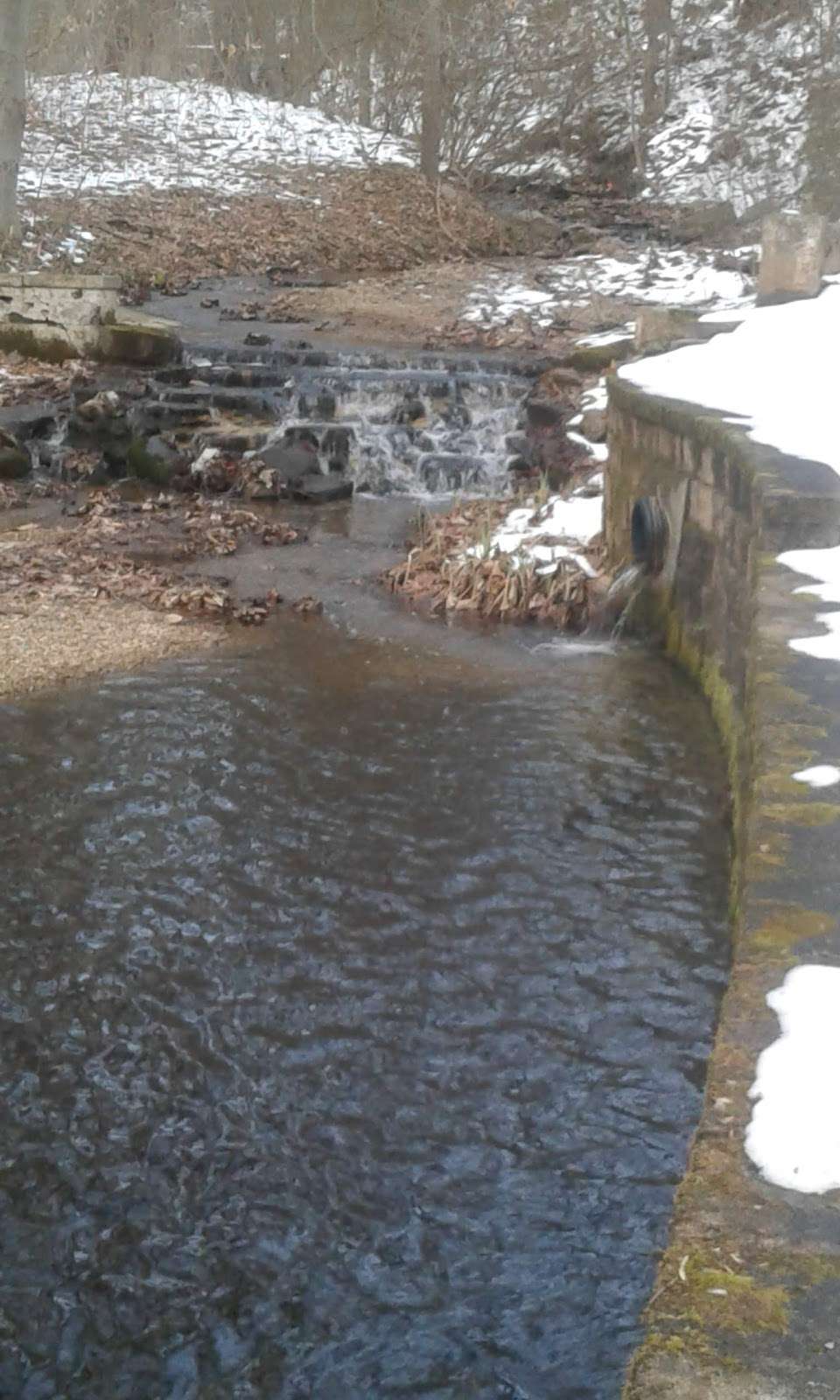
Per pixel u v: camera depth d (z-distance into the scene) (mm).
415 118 32562
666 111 33781
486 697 8898
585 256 24438
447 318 19641
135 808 7164
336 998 5625
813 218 12969
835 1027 2891
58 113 29531
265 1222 4438
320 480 14141
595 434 13812
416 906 6309
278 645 9797
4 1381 3861
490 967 5859
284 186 27453
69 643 9578
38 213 23734
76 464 13953
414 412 15266
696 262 22953
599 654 9812
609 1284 4191
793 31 34188
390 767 7758
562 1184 4617
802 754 4344
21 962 5809
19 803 7172
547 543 11633
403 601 10914
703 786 7594
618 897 6426
